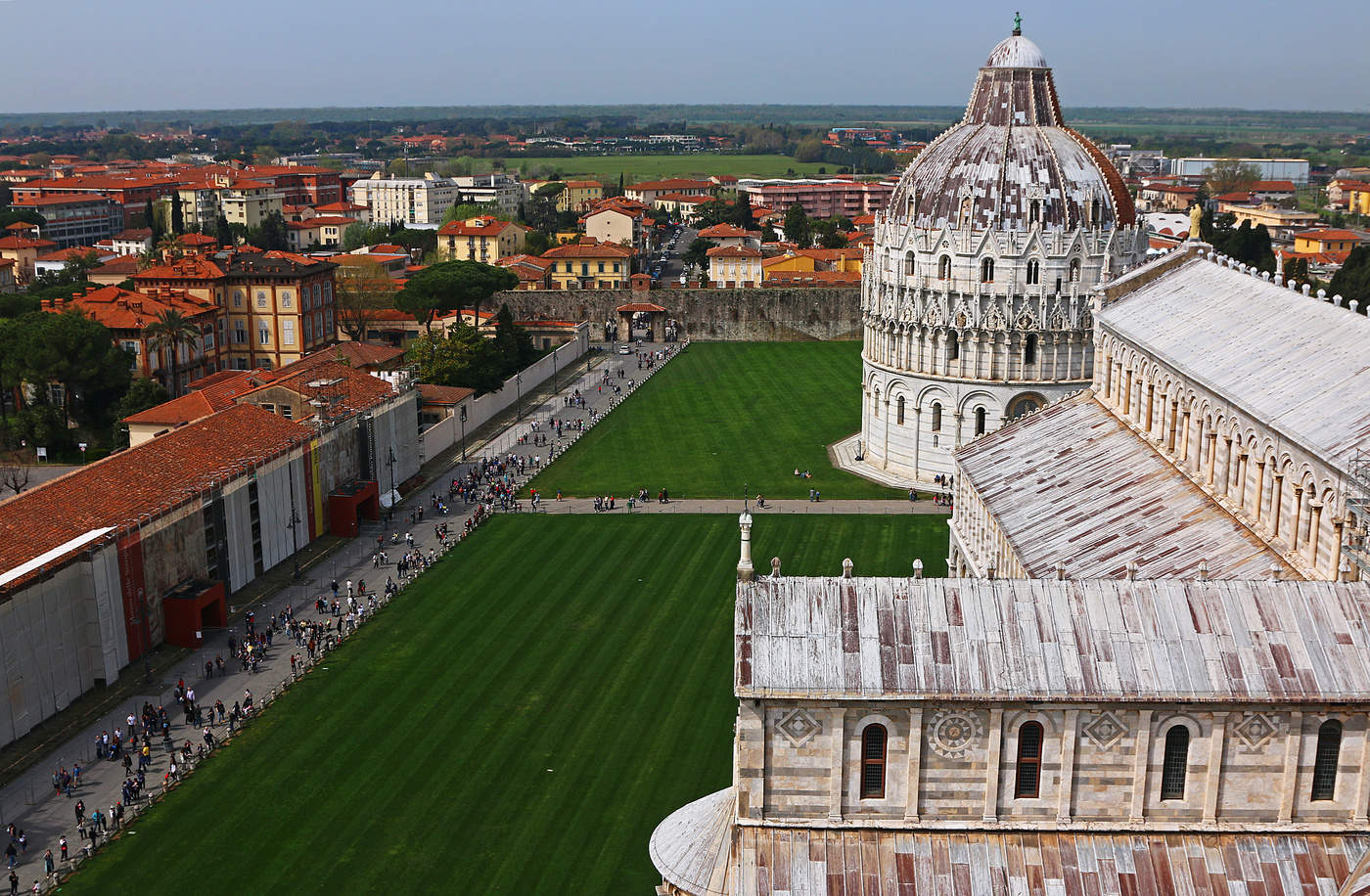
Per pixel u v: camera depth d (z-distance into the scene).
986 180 177.88
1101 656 56.62
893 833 56.91
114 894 76.88
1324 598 58.94
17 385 193.25
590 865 79.12
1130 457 102.69
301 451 142.75
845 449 195.25
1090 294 176.00
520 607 123.12
